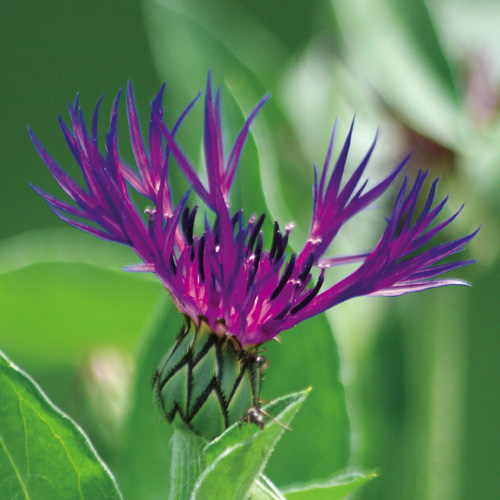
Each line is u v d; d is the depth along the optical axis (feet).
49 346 2.38
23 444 2.05
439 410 2.33
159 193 2.03
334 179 2.09
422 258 2.05
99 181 2.02
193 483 2.04
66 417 2.05
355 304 2.33
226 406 2.03
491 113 2.35
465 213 2.31
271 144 2.37
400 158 2.34
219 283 2.02
